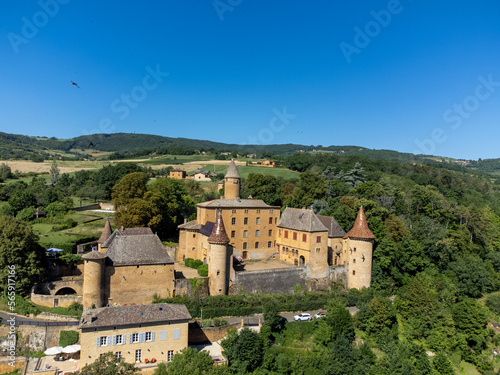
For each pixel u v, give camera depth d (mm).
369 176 151375
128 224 87000
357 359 57125
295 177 173500
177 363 45156
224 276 68438
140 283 63438
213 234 68625
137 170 160000
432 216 117375
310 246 77562
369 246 78125
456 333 70875
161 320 50781
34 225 98688
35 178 145500
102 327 48219
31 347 52875
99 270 59719
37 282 63812
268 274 73062
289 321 64125
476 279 89250
